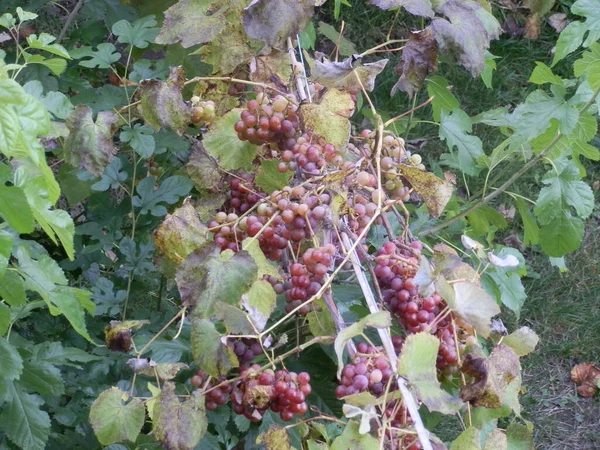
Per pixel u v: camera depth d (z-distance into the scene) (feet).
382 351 3.10
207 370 3.12
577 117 4.71
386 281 3.33
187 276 3.13
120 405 3.20
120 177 4.62
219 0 3.79
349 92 3.70
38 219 2.80
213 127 3.72
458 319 3.29
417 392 2.80
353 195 3.48
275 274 3.22
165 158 5.13
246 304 3.20
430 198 3.50
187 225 3.35
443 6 3.84
